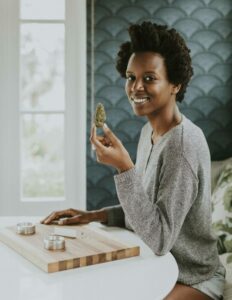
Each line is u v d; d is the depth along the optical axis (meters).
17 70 2.46
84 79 2.48
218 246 1.90
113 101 2.39
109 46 2.37
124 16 2.36
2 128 2.48
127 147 2.42
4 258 1.18
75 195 2.52
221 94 2.42
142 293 0.98
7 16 2.44
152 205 1.23
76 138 2.50
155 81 1.31
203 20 2.39
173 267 1.14
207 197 1.36
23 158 2.53
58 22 2.46
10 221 1.57
